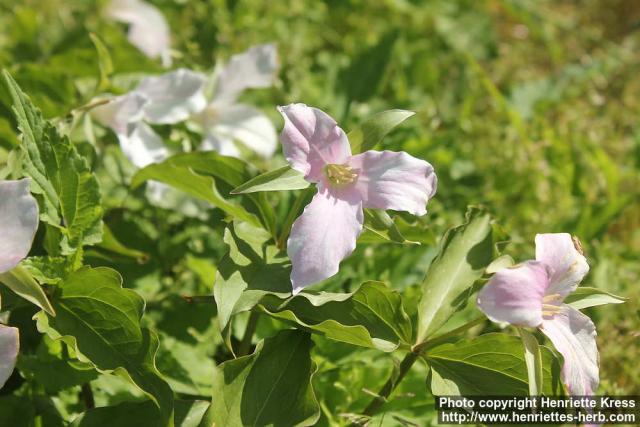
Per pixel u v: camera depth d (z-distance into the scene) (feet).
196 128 3.74
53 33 4.46
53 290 3.05
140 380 2.98
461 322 3.57
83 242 3.11
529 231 4.13
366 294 3.09
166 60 3.92
